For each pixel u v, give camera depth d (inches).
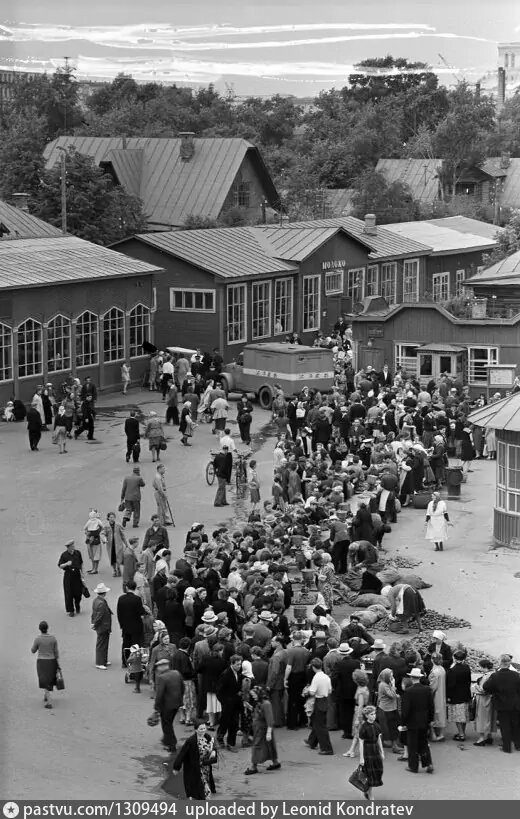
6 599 1393.9
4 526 1706.4
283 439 1987.0
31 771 931.3
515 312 2928.2
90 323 2620.6
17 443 2241.6
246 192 5017.2
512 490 1647.4
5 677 1164.5
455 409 2230.6
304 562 1450.5
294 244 3149.6
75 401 2290.8
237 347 2938.0
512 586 1477.6
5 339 2428.6
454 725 1080.2
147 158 5034.5
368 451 1982.0
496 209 5447.8
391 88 7613.2
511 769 971.3
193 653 1075.3
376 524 1612.9
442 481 1973.4
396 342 2706.7
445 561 1584.6
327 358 2556.6
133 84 7234.3
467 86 7524.6
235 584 1238.3
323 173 6166.3
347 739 1041.5
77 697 1119.6
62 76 6712.6
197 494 1908.2
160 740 1021.8
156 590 1230.9
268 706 961.5
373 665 1047.6
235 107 7337.6
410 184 6028.5
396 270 3508.9
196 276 2891.2
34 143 5290.4
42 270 2568.9
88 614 1353.3
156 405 2583.7
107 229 3937.0
